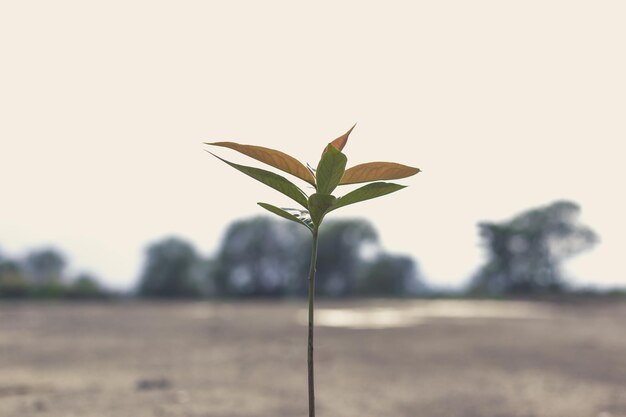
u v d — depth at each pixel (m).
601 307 32.03
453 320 18.56
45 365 7.71
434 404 5.27
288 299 46.84
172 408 4.92
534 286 47.66
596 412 4.91
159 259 44.47
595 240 47.00
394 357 8.79
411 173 1.56
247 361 8.20
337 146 1.63
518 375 6.98
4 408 4.87
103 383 6.22
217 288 47.53
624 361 8.25
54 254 45.31
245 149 1.50
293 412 4.88
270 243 48.66
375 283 51.56
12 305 28.81
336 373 7.15
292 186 1.52
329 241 50.06
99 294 35.94
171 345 10.39
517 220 48.97
